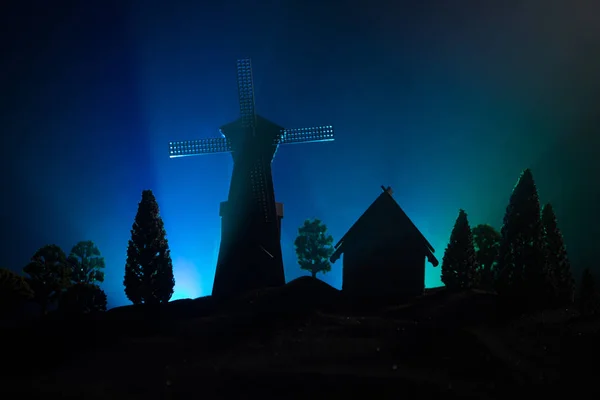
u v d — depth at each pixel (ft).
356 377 44.86
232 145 98.68
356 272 85.97
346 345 54.39
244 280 91.76
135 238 84.02
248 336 60.13
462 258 86.28
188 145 100.32
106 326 68.80
